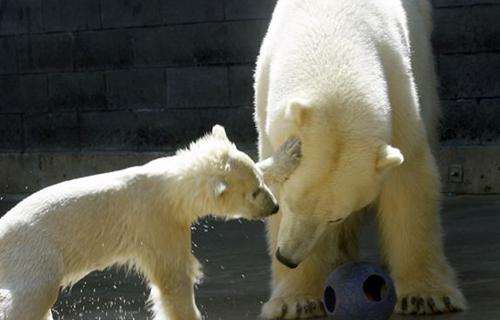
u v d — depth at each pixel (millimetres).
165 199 8438
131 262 8531
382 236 10172
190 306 8594
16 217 8055
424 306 9656
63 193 8211
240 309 10203
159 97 18781
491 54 16594
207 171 8352
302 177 8562
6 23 19938
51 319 8406
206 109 18406
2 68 20094
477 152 16469
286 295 9875
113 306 10742
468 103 16812
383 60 9352
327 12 9312
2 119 20219
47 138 19859
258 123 10047
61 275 8086
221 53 18156
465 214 14992
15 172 19891
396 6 10383
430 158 10023
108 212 8297
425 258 9914
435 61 16891
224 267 12461
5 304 7754
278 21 9938
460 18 16703
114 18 18969
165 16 18547
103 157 19000
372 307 8625
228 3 18016
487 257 12070
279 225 9820
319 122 8492
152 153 18578
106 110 19250
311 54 8969
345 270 8820
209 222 15922
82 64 19359
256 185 8406
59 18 19438
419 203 9852
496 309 9641
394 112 9469
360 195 8711
